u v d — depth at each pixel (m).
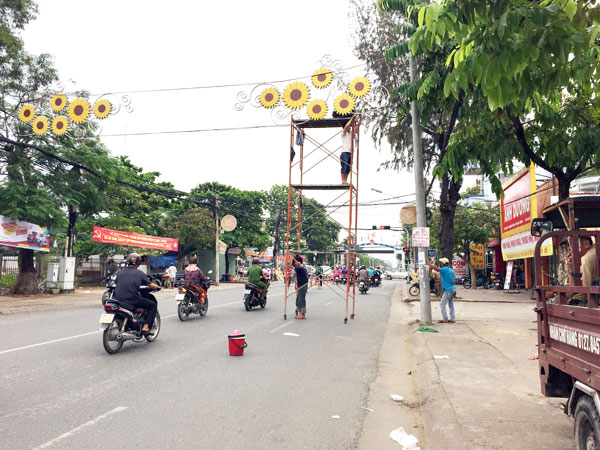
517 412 4.77
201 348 8.45
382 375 7.03
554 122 7.89
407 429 4.79
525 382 5.99
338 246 67.00
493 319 12.84
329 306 17.30
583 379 3.17
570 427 4.32
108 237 23.47
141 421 4.63
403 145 18.06
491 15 3.34
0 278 22.31
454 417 4.61
